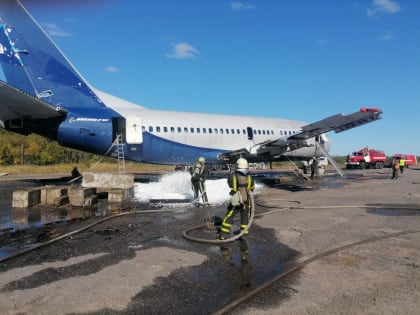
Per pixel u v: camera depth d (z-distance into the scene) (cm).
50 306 423
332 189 1791
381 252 640
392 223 901
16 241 746
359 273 531
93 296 452
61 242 736
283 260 601
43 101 1578
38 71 1659
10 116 1614
